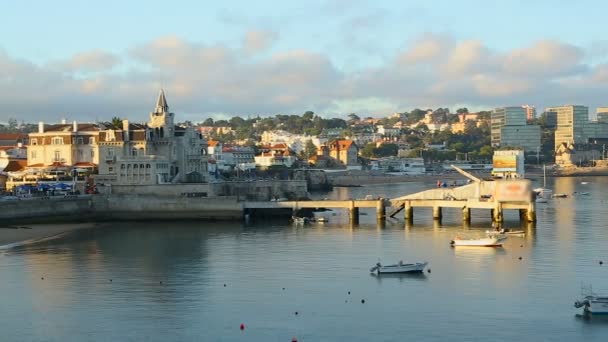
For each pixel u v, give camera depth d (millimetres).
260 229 179500
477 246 144250
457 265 124500
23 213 188750
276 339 85188
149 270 122125
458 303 99312
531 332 86938
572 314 93750
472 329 88125
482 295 103312
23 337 86062
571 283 110000
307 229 178500
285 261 130000
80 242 155750
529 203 184875
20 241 157000
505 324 89938
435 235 163250
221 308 97562
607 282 110125
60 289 108188
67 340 85062
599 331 87062
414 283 111062
